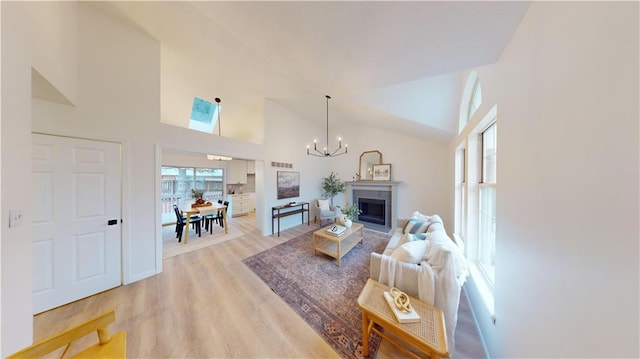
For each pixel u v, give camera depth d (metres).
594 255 0.59
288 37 1.56
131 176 2.52
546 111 0.82
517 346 1.06
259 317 1.93
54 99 1.91
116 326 1.80
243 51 2.79
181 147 3.03
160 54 2.85
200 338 1.68
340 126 6.12
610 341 0.55
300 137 5.47
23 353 0.80
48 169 1.99
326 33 1.42
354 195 5.87
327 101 3.93
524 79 1.00
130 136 2.50
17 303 1.04
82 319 1.88
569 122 0.69
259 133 5.31
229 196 6.73
